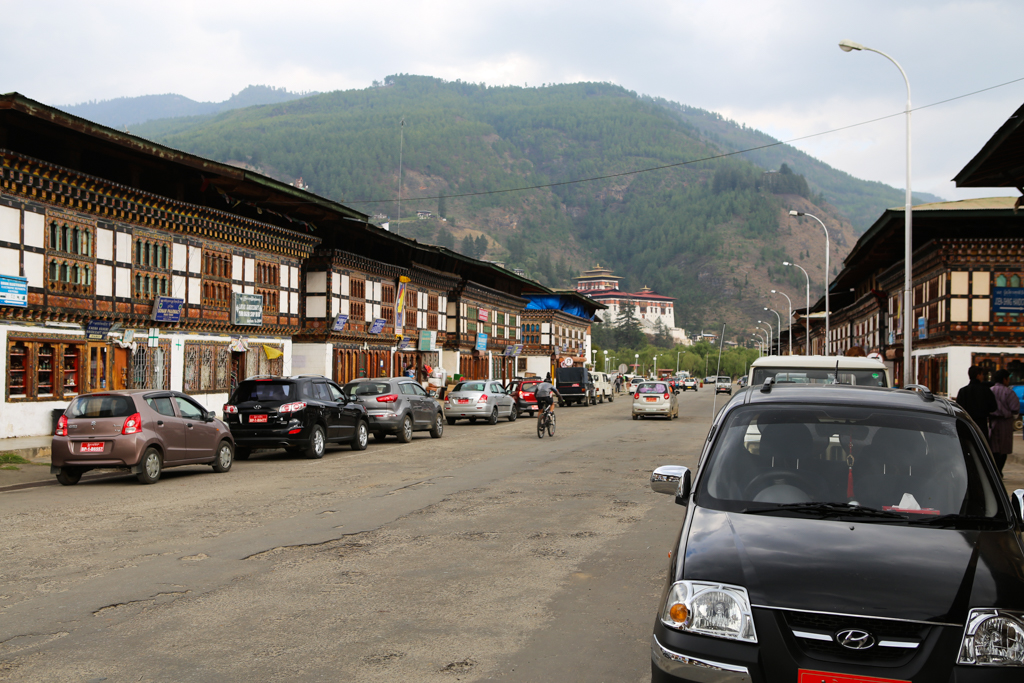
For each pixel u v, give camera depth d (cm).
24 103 2023
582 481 1457
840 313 7144
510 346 7200
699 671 383
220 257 3077
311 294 3994
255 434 1839
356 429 2088
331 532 976
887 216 3672
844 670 368
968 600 382
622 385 9375
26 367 2150
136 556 844
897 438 516
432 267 5569
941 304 3631
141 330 2622
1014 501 480
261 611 653
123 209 2500
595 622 632
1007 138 1873
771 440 527
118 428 1424
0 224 2039
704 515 471
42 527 1005
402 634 599
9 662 534
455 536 955
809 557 412
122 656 547
